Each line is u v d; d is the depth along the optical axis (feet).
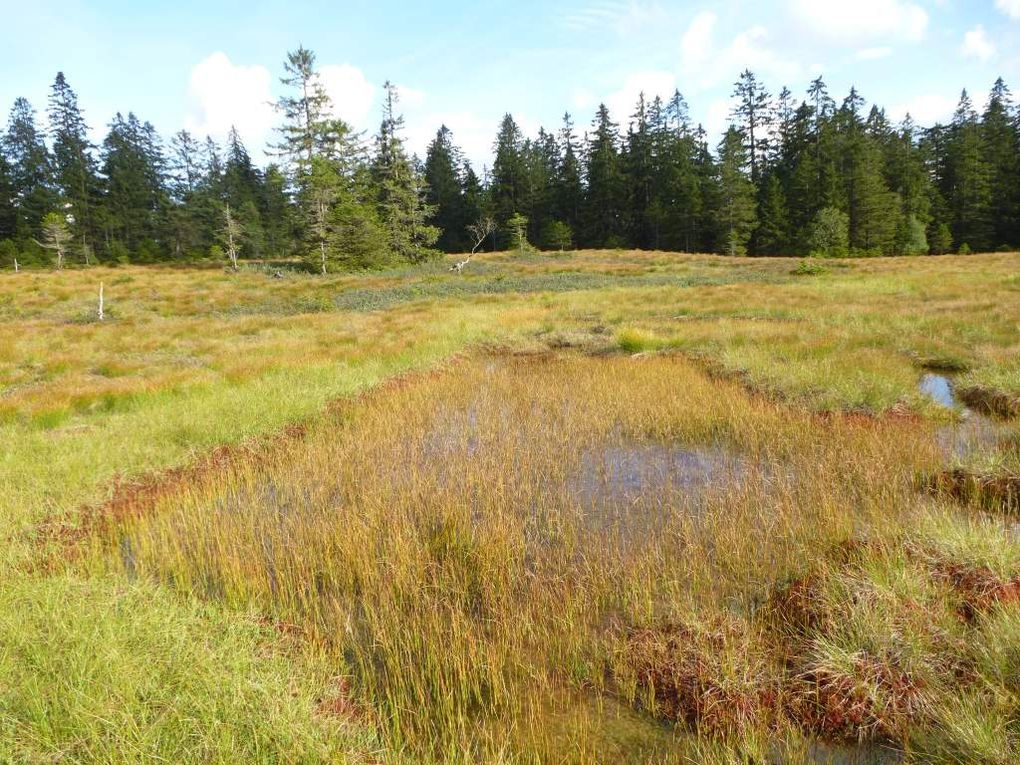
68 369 42.91
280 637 13.05
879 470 20.74
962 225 195.21
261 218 223.92
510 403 33.40
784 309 61.57
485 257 174.70
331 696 11.10
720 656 11.91
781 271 116.26
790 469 22.44
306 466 23.84
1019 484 18.89
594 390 34.53
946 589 13.10
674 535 17.71
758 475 21.48
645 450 25.81
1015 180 182.39
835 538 16.39
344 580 15.67
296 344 51.39
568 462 24.13
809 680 11.37
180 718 9.41
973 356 38.09
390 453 25.22
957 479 19.99
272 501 21.33
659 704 11.30
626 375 37.88
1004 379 30.91
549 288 102.22
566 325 61.46
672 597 14.29
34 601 12.78
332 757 9.19
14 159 196.54
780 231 191.72
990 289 69.26
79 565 15.78
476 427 28.99
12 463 22.58
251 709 9.87
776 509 18.34
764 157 228.02
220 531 17.90
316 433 28.58
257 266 142.92
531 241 238.48
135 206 211.00
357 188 152.25
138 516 19.76
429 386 36.99
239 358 44.98
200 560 16.35
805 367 34.94
